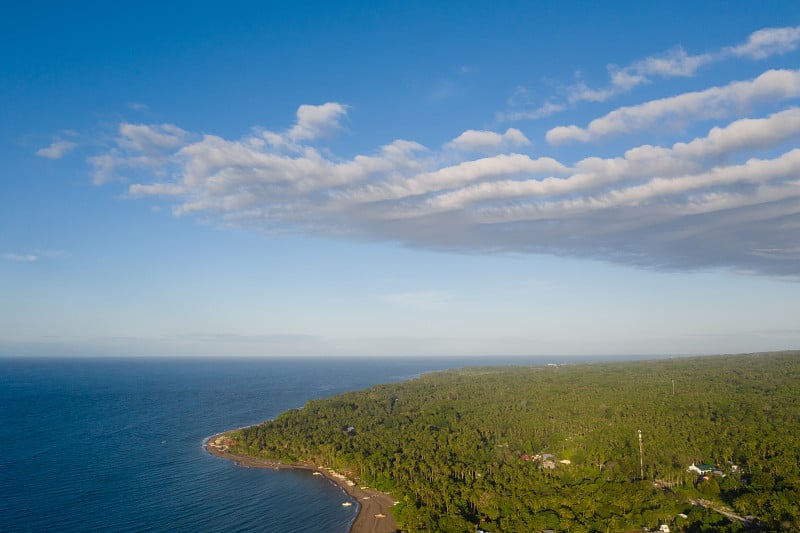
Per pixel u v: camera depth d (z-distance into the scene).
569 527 138.12
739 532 127.44
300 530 150.75
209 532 147.50
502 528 141.38
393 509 163.38
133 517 157.75
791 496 136.62
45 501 169.62
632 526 139.75
